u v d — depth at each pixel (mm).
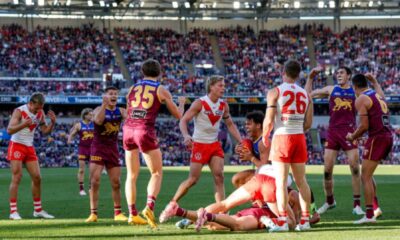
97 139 15352
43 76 72750
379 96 15148
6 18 79125
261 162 13648
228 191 26734
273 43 82188
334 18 82938
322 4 79438
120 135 64875
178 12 81375
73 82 73438
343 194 24234
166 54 79750
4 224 14766
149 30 82562
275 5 81500
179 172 46938
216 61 80000
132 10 79062
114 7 76250
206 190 27188
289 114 12562
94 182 15219
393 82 76375
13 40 76250
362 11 80125
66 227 13820
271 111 12602
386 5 79562
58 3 74375
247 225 12453
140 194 25359
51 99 69875
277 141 12617
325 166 17391
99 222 14938
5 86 71062
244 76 78000
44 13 74688
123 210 18344
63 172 48781
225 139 71188
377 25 85000
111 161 15414
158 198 22969
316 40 82500
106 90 15289
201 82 76312
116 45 79688
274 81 77188
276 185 12523
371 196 14586
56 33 78812
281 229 12367
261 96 74250
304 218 12922
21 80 71750
